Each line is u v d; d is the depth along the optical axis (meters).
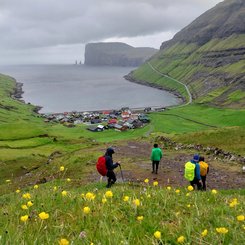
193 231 5.85
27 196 9.59
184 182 31.16
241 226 6.08
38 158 75.94
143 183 29.94
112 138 163.12
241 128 65.12
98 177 33.56
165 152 48.22
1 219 7.95
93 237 5.40
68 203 9.03
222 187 30.16
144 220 6.76
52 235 5.82
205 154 45.69
